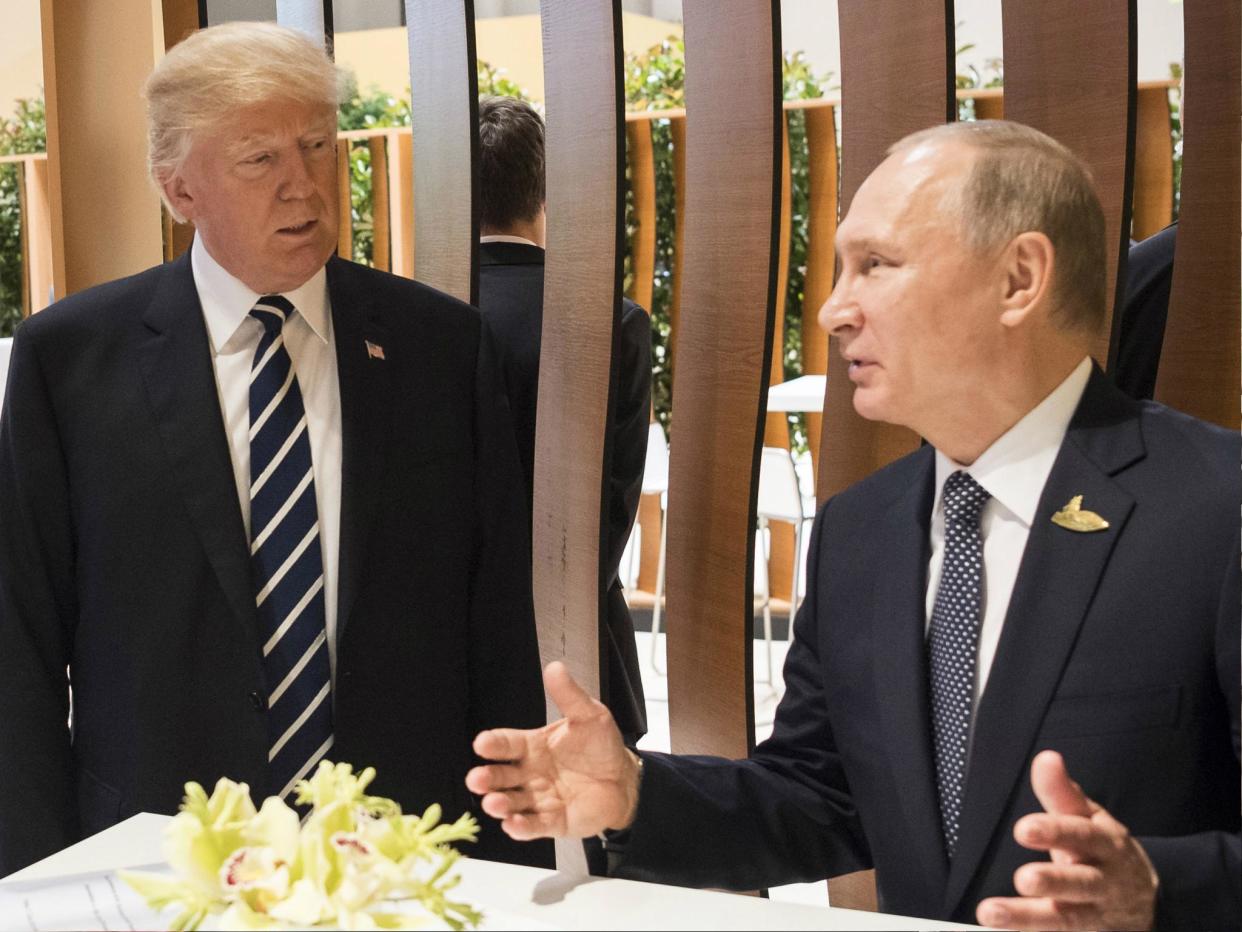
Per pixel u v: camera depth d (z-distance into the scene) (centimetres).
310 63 165
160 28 256
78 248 265
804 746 148
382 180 614
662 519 592
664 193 606
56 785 168
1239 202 239
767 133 235
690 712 267
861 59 242
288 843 97
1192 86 245
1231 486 123
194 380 170
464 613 183
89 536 169
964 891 123
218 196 163
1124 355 258
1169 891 104
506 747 120
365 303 180
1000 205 123
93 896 114
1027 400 128
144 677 166
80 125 261
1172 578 121
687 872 137
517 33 752
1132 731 120
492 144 269
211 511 167
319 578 170
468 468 183
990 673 125
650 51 713
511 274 272
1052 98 227
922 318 125
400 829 97
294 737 168
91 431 170
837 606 141
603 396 240
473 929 104
